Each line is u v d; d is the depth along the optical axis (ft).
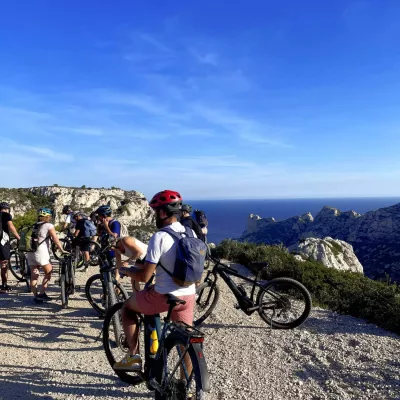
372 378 13.87
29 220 56.95
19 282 30.99
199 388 9.01
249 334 19.07
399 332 19.10
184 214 21.36
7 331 19.62
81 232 31.71
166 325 10.85
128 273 11.54
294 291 23.03
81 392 13.23
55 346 17.70
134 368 11.96
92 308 23.62
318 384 13.64
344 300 23.94
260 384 13.62
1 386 13.66
